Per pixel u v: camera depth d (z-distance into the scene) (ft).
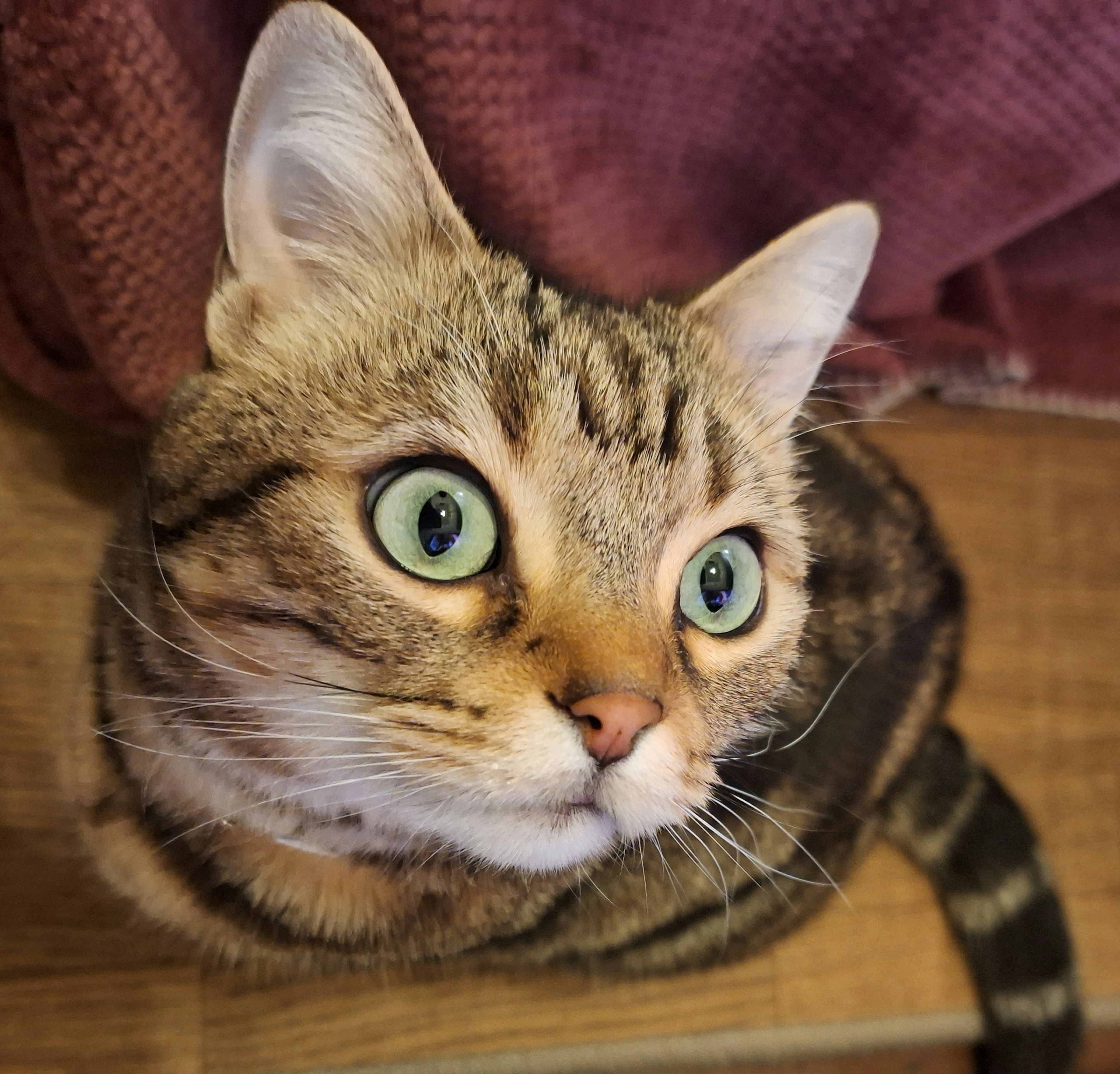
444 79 0.78
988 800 1.19
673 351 0.78
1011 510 1.29
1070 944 1.18
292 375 0.67
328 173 0.68
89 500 0.93
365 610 0.63
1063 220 1.11
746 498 0.76
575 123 0.87
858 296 0.93
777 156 0.95
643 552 0.69
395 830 0.77
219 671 0.67
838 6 0.86
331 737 0.64
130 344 0.85
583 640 0.63
